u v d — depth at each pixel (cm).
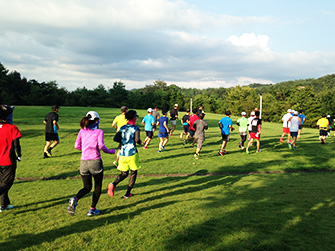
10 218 409
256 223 385
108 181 660
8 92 5669
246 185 624
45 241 327
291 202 488
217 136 1567
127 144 493
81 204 481
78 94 7138
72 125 1870
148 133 1112
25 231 359
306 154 1035
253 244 318
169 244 320
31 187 594
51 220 401
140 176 717
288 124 1179
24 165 813
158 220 397
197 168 810
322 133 1278
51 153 1004
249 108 7231
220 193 554
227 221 393
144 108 8200
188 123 1270
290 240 328
